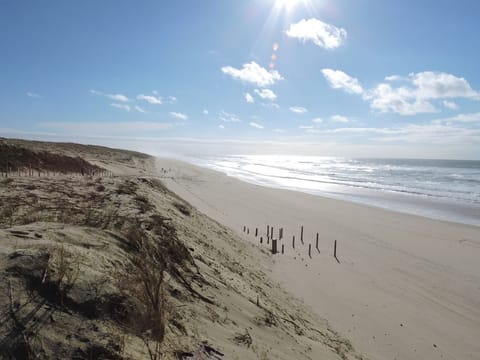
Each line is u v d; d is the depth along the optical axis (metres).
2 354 2.46
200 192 35.97
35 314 2.89
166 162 84.62
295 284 12.45
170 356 3.35
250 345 4.80
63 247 4.14
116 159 60.06
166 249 6.98
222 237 14.80
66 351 2.69
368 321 10.33
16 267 3.29
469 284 14.33
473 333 10.45
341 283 13.33
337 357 6.70
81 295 3.33
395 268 15.92
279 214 27.56
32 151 27.09
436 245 20.08
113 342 2.99
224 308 5.86
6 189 11.79
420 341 9.61
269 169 92.94
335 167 106.38
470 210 31.84
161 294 4.35
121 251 5.25
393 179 63.12
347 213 29.02
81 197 11.77
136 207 11.19
